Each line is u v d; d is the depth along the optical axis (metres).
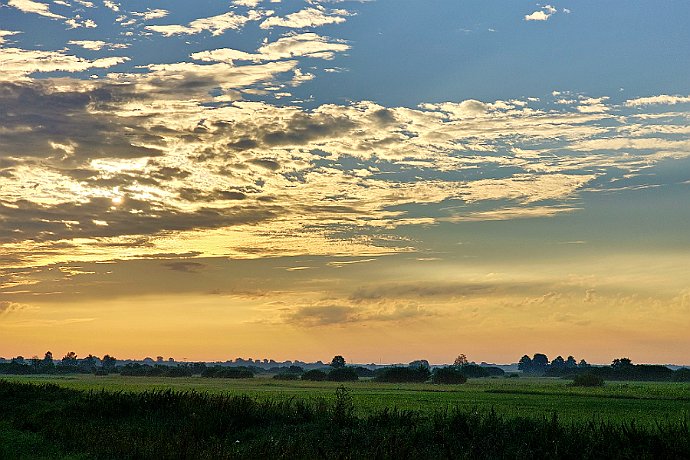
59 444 27.38
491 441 26.92
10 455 23.88
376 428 30.95
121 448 25.28
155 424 34.41
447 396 80.19
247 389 99.12
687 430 26.55
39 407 42.25
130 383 121.38
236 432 32.31
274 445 26.14
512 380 196.50
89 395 42.56
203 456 23.80
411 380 164.62
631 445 25.41
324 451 24.92
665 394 86.25
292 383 139.25
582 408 58.06
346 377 174.50
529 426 29.09
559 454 25.09
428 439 28.42
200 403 38.56
